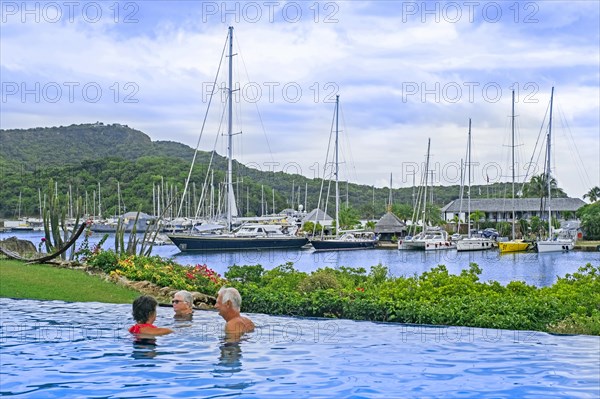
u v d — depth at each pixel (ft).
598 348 33.35
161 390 24.14
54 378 26.09
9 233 407.23
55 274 71.92
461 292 55.36
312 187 631.97
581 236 328.90
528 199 428.97
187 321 41.63
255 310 54.95
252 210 516.73
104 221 406.62
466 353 31.94
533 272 163.73
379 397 23.11
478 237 321.11
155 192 474.08
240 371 27.40
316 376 26.50
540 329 43.16
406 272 167.84
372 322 45.50
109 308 50.21
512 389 24.31
